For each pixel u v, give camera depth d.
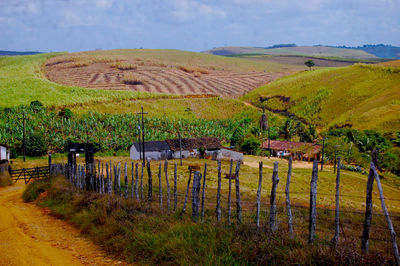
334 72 142.38
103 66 187.50
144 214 11.17
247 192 29.00
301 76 153.00
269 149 76.62
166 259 8.09
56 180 20.58
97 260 8.65
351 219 16.42
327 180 45.72
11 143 64.25
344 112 107.94
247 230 8.54
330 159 65.81
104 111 106.75
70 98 116.88
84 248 9.72
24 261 8.56
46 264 8.34
